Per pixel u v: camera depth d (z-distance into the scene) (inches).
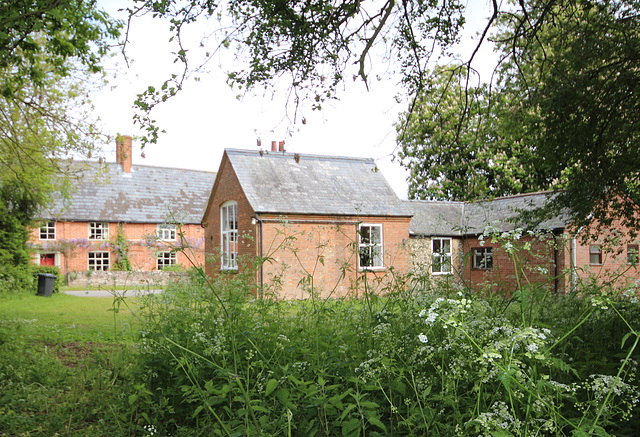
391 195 886.4
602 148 333.1
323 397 130.6
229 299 188.7
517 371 91.5
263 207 754.8
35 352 306.3
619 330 187.6
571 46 341.4
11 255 860.6
